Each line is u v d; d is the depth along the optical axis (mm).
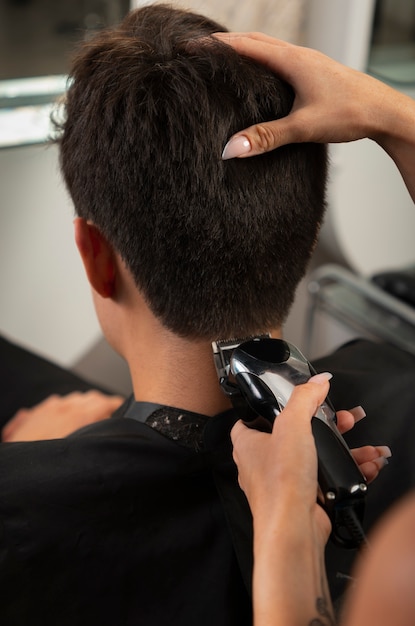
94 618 684
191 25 725
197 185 648
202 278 684
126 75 647
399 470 788
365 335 1671
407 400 813
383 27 1500
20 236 1522
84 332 1690
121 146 647
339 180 1599
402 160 719
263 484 500
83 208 702
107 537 684
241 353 612
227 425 706
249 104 649
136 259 687
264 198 669
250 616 682
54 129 784
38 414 1173
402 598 283
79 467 691
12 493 683
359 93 676
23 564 677
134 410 743
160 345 716
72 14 1330
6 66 1330
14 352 1281
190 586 682
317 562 463
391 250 1768
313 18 1467
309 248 730
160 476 692
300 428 509
